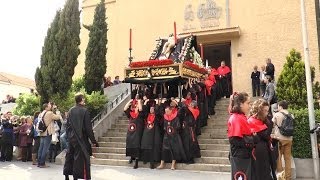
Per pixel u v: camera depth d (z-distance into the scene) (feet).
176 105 33.50
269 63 48.19
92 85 52.75
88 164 22.99
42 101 46.16
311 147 30.68
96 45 53.72
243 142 16.01
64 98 45.42
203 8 64.39
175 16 66.33
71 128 23.30
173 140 32.27
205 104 38.93
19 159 42.55
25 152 41.06
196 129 35.09
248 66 60.75
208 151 33.71
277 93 39.81
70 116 23.48
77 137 22.95
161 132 33.76
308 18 57.98
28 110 51.24
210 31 60.70
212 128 39.17
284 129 25.86
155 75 34.73
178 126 32.35
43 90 46.01
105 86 55.21
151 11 68.49
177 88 38.34
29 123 41.04
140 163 34.45
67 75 46.24
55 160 37.60
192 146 32.42
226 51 70.44
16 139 41.98
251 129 16.70
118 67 69.46
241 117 16.31
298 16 58.90
